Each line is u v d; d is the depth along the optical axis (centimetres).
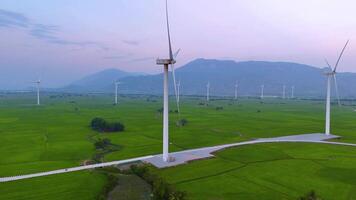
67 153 8056
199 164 6806
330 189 5362
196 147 8706
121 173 6241
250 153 7844
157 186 4894
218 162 6981
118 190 5288
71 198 4884
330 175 6134
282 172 6319
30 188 5316
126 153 7944
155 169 6450
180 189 5309
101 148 8694
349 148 8600
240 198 4928
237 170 6425
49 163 7019
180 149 8475
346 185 5569
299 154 7819
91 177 5928
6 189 5266
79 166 6738
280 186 5494
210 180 5797
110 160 7238
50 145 9094
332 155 7750
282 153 7906
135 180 5806
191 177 5953
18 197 4912
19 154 7919
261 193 5153
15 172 6278
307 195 4675
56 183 5575
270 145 8862
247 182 5694
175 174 6128
